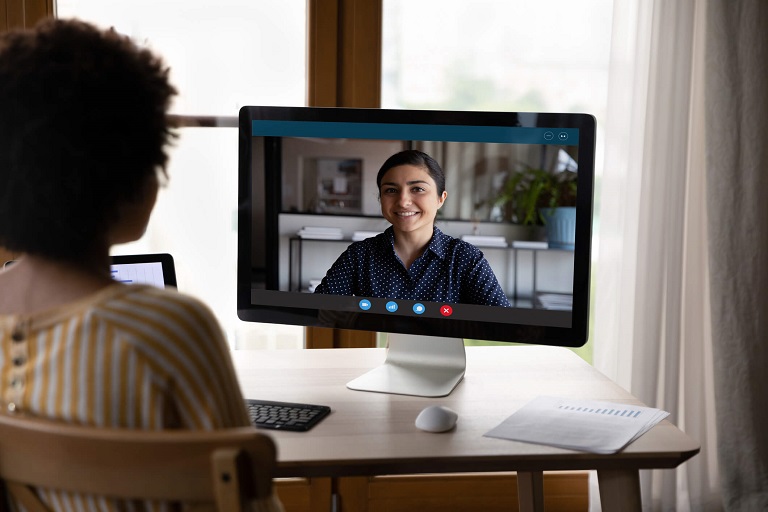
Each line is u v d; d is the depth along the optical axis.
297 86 2.22
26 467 0.74
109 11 2.16
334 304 1.53
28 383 0.73
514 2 2.24
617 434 1.20
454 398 1.41
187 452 0.71
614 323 2.23
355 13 2.19
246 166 1.53
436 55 2.24
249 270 1.56
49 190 0.74
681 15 2.11
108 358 0.70
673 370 2.21
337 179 1.50
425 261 1.48
